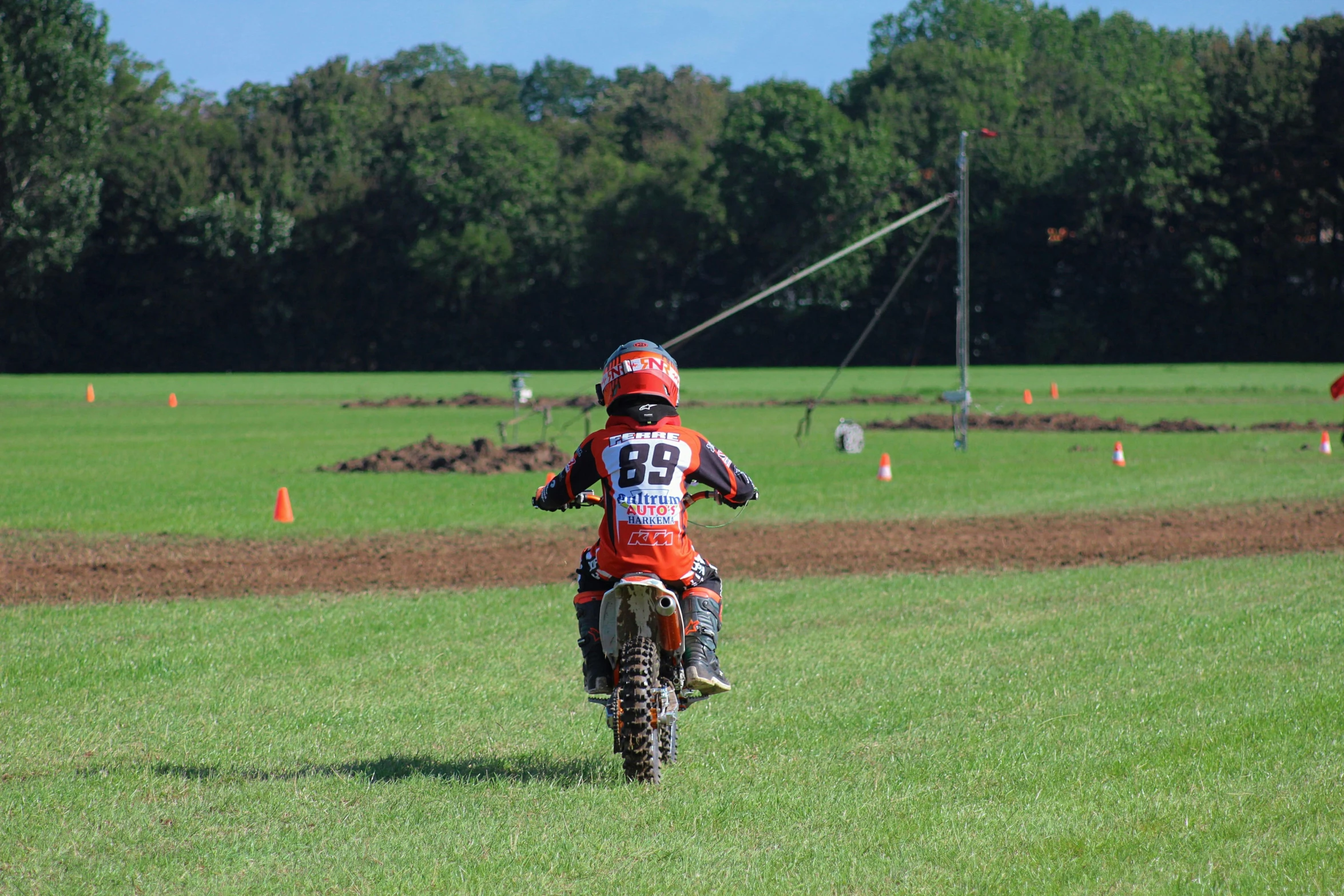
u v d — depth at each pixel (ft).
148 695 91.76
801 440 354.33
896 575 145.79
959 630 113.09
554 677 97.71
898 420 434.71
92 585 142.31
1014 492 225.35
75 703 88.94
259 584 142.82
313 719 84.94
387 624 119.14
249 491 235.20
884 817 62.28
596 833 60.80
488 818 63.41
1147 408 490.49
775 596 133.39
